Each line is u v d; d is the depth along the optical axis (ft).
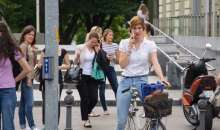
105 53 74.13
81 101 74.02
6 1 235.40
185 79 74.59
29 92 66.13
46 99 50.21
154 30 159.53
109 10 245.45
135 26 52.34
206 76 69.62
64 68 67.56
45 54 49.85
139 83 52.95
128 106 53.52
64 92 102.37
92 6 245.45
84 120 74.49
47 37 49.67
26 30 65.36
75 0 246.68
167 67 108.27
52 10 49.49
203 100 61.11
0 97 50.29
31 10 244.63
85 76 73.05
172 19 166.50
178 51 128.36
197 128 68.33
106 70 74.49
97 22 269.03
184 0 175.63
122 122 53.31
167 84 51.08
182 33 157.38
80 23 278.87
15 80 51.90
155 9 190.60
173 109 90.53
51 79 49.88
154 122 50.24
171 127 75.31
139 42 52.95
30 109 66.39
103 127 74.79
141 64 52.95
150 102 49.44
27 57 65.00
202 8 154.81
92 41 73.67
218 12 127.95
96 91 74.02
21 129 67.82
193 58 115.24
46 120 50.42
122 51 52.95
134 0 249.55
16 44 51.08
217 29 127.44
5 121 50.06
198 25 143.43
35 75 65.82
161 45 130.00
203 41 132.77
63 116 83.46
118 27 287.48
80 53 73.87
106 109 84.79
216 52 121.80
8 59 50.21
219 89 67.77
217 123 77.66
